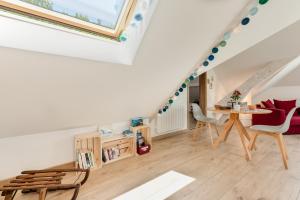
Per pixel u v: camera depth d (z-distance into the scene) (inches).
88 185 87.2
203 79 202.8
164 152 130.1
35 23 56.0
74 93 81.4
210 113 210.4
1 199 79.0
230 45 103.4
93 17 66.4
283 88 227.1
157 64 92.3
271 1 78.5
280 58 164.7
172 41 80.3
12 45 51.5
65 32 62.6
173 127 173.5
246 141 150.8
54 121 92.2
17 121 79.6
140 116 140.4
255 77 191.5
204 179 90.2
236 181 87.7
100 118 112.5
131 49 78.7
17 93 66.6
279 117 161.5
